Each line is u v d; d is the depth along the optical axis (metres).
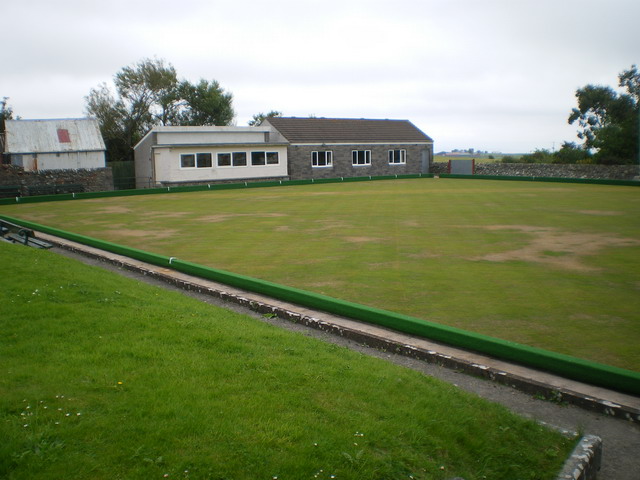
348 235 14.02
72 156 32.44
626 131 35.12
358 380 4.35
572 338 6.32
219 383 3.99
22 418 3.29
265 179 36.97
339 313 6.95
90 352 4.48
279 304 7.41
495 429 3.83
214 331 5.30
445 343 5.95
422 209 19.88
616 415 4.42
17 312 5.41
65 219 18.44
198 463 2.97
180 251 12.02
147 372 4.10
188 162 33.59
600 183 32.28
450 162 42.94
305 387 4.07
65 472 2.82
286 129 39.84
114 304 6.06
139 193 29.52
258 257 11.22
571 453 3.58
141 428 3.26
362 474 3.05
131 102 47.19
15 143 31.06
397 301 7.82
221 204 22.98
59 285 6.62
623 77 41.94
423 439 3.52
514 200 22.97
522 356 5.36
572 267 10.12
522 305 7.64
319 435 3.37
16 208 22.53
